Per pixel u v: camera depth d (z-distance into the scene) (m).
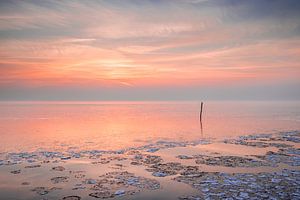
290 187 13.23
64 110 100.62
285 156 20.28
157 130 38.28
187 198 12.02
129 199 11.99
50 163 18.52
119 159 19.89
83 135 33.34
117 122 50.91
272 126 42.31
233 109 105.44
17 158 20.08
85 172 16.30
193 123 48.25
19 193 12.72
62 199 12.00
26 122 49.53
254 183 13.89
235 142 27.36
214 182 14.17
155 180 14.66
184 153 22.06
